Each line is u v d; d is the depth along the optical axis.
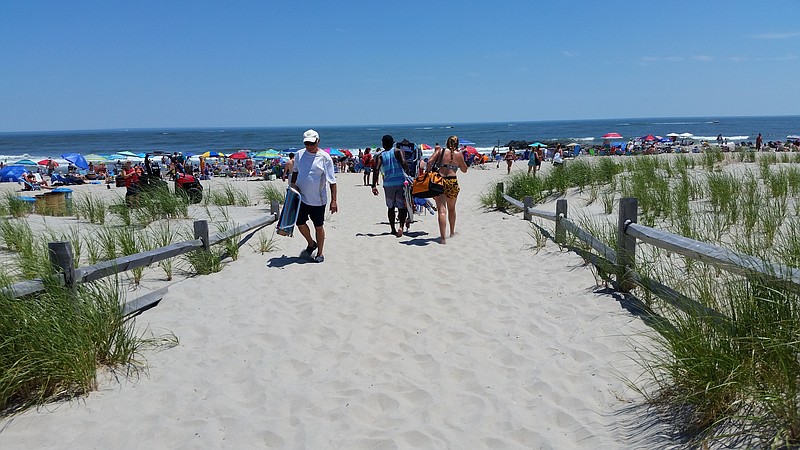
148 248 7.19
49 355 3.60
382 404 3.50
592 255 5.86
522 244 7.64
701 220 7.45
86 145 103.00
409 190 8.66
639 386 3.37
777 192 8.47
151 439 3.18
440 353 4.19
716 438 2.59
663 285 4.45
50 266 4.34
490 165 35.53
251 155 44.59
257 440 3.15
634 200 4.93
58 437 3.18
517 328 4.56
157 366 4.11
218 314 5.21
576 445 2.92
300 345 4.43
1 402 3.44
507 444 2.99
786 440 2.48
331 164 7.14
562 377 3.65
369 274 6.42
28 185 24.50
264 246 7.90
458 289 5.71
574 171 13.51
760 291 3.21
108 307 4.34
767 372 2.80
